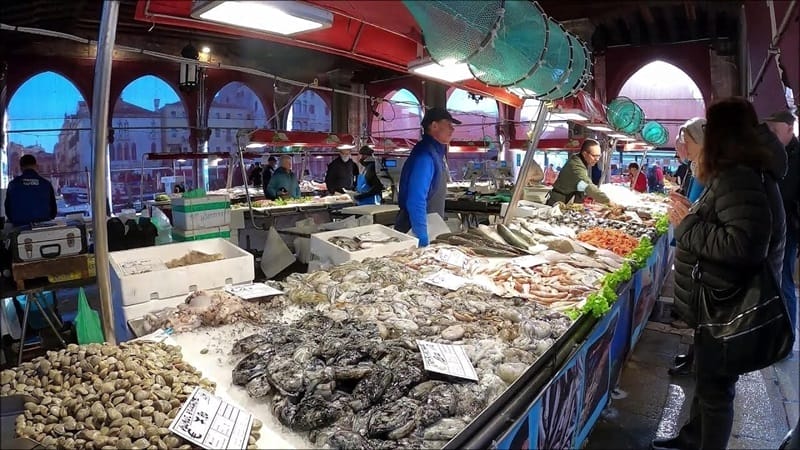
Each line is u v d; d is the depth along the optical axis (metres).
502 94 3.70
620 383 3.64
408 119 17.53
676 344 4.34
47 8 8.88
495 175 10.70
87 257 4.09
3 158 10.80
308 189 11.43
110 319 1.96
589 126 6.07
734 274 2.17
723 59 12.02
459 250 3.25
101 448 1.34
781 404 3.32
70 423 1.43
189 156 8.95
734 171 2.14
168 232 5.74
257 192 10.70
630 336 3.34
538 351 1.97
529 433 1.59
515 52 2.24
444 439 1.40
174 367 1.72
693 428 2.70
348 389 1.62
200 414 1.47
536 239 3.71
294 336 1.89
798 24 2.91
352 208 6.95
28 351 4.18
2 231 4.58
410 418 1.44
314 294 2.40
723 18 11.32
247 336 1.95
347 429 1.43
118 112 13.59
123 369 1.63
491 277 2.87
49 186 6.47
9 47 11.68
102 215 1.86
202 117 14.38
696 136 2.77
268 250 5.74
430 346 1.81
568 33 3.06
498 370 1.78
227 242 3.17
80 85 12.79
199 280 2.66
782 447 2.66
